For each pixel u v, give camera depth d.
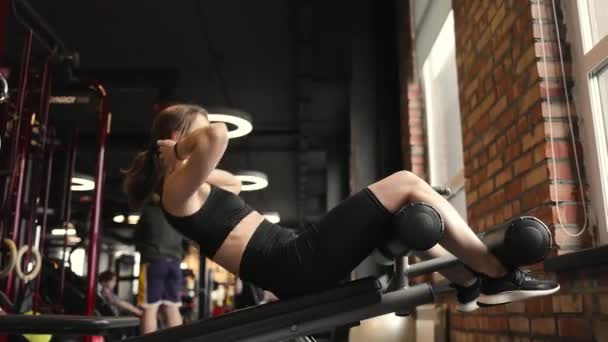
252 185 6.06
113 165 10.47
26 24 2.92
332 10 5.38
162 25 5.89
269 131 8.77
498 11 2.45
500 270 1.48
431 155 3.95
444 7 3.56
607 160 1.92
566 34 2.11
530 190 2.13
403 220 1.38
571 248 1.93
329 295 1.48
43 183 4.23
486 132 2.60
